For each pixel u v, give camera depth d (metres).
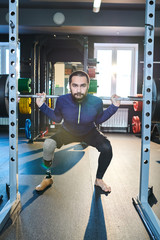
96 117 1.47
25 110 3.71
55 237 1.00
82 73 1.30
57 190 1.58
